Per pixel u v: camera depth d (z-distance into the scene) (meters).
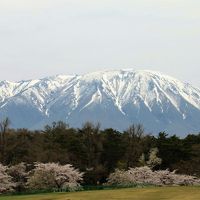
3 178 195.25
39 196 145.38
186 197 126.62
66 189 192.88
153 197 129.50
